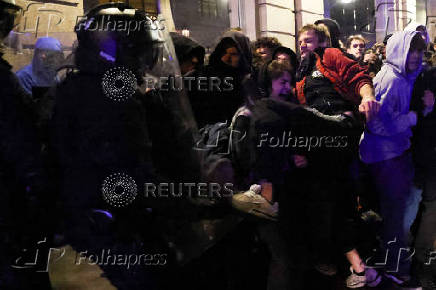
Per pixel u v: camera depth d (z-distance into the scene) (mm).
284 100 2029
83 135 1346
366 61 2898
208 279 1740
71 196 1377
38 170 1377
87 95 1354
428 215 2318
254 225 1891
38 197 1388
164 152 1464
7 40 1479
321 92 2221
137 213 1411
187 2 2756
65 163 1369
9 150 1357
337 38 2953
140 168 1379
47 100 1415
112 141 1348
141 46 1427
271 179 1858
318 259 2010
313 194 1936
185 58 1936
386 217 2410
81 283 1419
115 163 1355
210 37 2848
